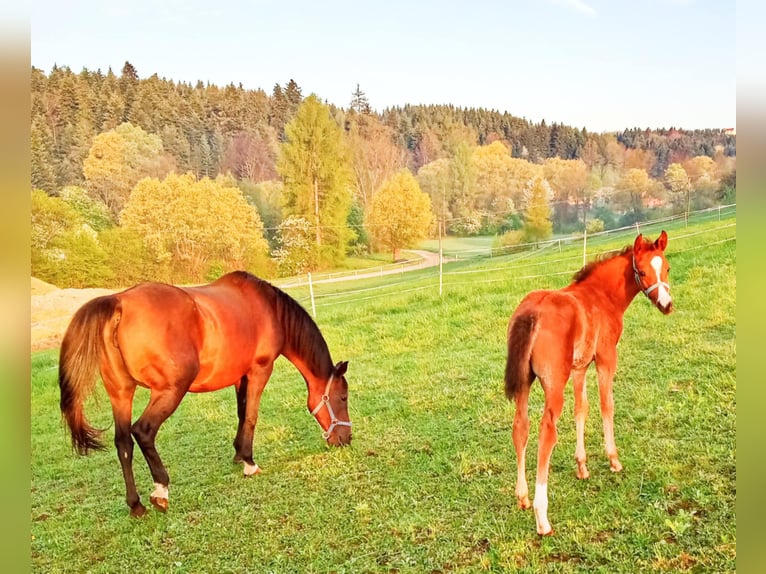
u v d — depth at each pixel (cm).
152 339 411
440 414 582
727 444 437
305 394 690
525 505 387
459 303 867
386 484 464
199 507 454
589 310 394
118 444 427
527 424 373
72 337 393
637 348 636
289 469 510
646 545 345
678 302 711
